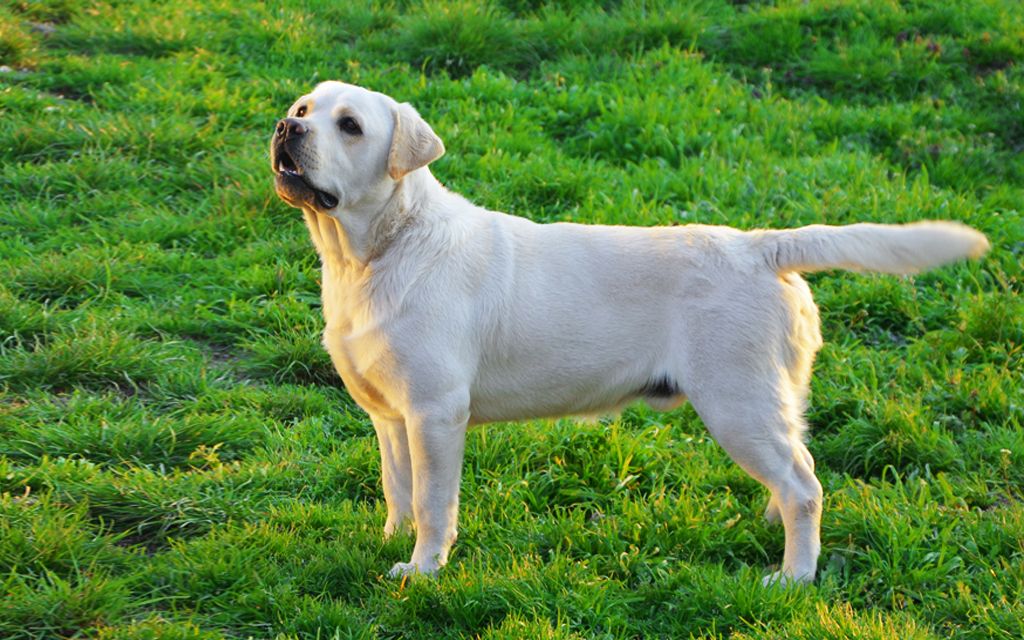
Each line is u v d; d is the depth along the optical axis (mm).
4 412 7070
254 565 5781
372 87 12336
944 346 8406
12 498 6199
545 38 13750
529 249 6148
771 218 9891
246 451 7070
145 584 5656
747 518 6582
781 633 5340
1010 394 7848
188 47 13141
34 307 8219
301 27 13719
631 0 14594
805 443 7461
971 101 12914
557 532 6273
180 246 9430
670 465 7113
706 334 5961
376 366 5871
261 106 11664
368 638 5316
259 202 9859
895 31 14062
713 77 12898
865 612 5539
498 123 11734
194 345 8219
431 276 5867
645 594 5766
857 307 8898
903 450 7246
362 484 6797
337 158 5746
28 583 5539
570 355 6051
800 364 6223
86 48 13078
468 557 6062
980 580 5922
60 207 9797
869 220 9859
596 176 10547
